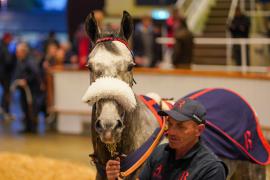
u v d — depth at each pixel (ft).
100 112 10.07
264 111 24.91
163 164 9.32
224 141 13.43
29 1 63.93
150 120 11.64
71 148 27.14
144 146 11.08
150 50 33.99
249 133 14.02
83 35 31.04
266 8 46.55
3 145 27.99
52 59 34.83
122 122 10.18
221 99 14.03
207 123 13.44
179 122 8.89
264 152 14.17
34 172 21.11
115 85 10.02
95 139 10.91
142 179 9.65
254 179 14.28
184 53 30.83
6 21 62.44
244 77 25.20
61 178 20.45
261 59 36.40
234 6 43.06
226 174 9.11
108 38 10.93
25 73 31.73
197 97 13.96
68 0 43.62
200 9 44.21
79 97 30.35
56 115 33.27
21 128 33.01
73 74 30.30
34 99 31.89
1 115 37.86
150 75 27.48
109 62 10.44
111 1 52.49
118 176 10.17
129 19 11.27
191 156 9.00
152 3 52.11
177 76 26.94
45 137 30.07
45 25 62.03
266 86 24.76
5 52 36.81
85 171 21.74
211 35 42.04
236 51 33.30
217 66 35.68
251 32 41.70
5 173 20.68
